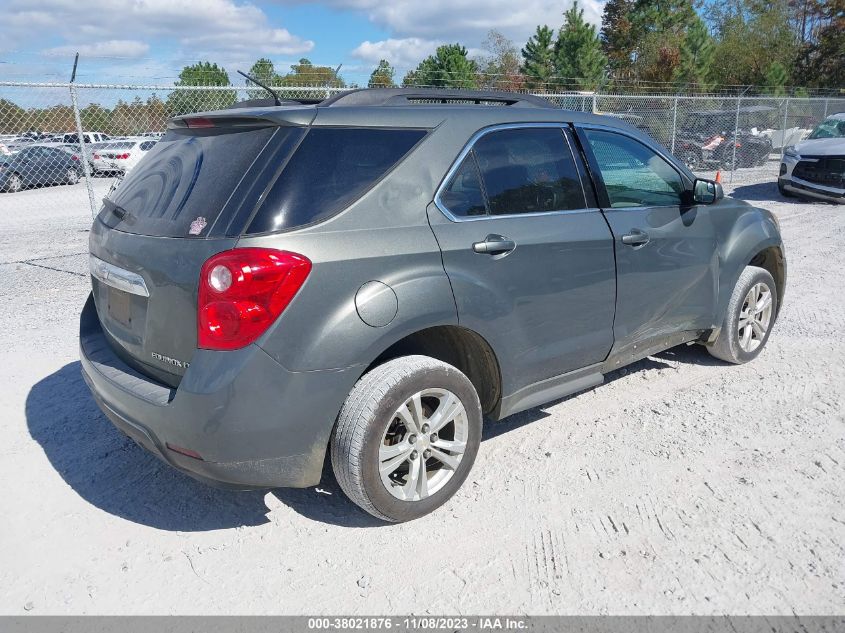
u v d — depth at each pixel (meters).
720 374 4.88
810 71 47.28
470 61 41.69
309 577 2.79
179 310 2.73
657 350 4.39
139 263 2.90
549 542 2.98
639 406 4.36
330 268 2.73
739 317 4.86
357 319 2.78
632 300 3.95
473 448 3.27
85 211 14.93
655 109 19.70
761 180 18.55
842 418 4.14
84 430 4.09
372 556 2.91
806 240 10.06
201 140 3.13
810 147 13.99
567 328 3.62
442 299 3.01
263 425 2.67
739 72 48.25
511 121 3.53
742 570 2.78
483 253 3.19
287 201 2.74
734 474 3.51
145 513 3.25
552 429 4.06
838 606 2.57
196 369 2.63
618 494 3.35
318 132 2.90
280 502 3.33
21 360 5.27
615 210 3.87
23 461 3.73
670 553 2.89
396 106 3.20
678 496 3.32
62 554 2.94
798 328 5.91
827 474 3.50
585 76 41.28
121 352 3.19
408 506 3.05
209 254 2.65
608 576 2.76
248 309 2.59
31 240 11.37
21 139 15.03
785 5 49.06
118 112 12.11
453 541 3.01
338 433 2.86
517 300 3.33
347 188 2.89
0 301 7.08
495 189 3.36
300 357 2.68
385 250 2.88
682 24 51.22
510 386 3.43
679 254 4.22
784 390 4.57
